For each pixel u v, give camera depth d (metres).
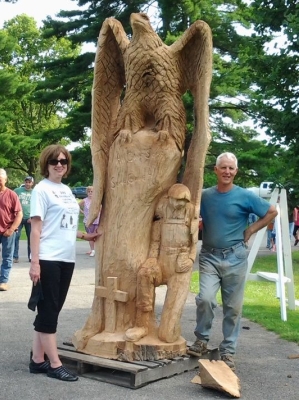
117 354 4.49
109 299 4.67
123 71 5.08
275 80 13.15
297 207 14.16
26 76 43.66
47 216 4.31
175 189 4.61
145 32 4.64
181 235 4.62
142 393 4.04
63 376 4.29
